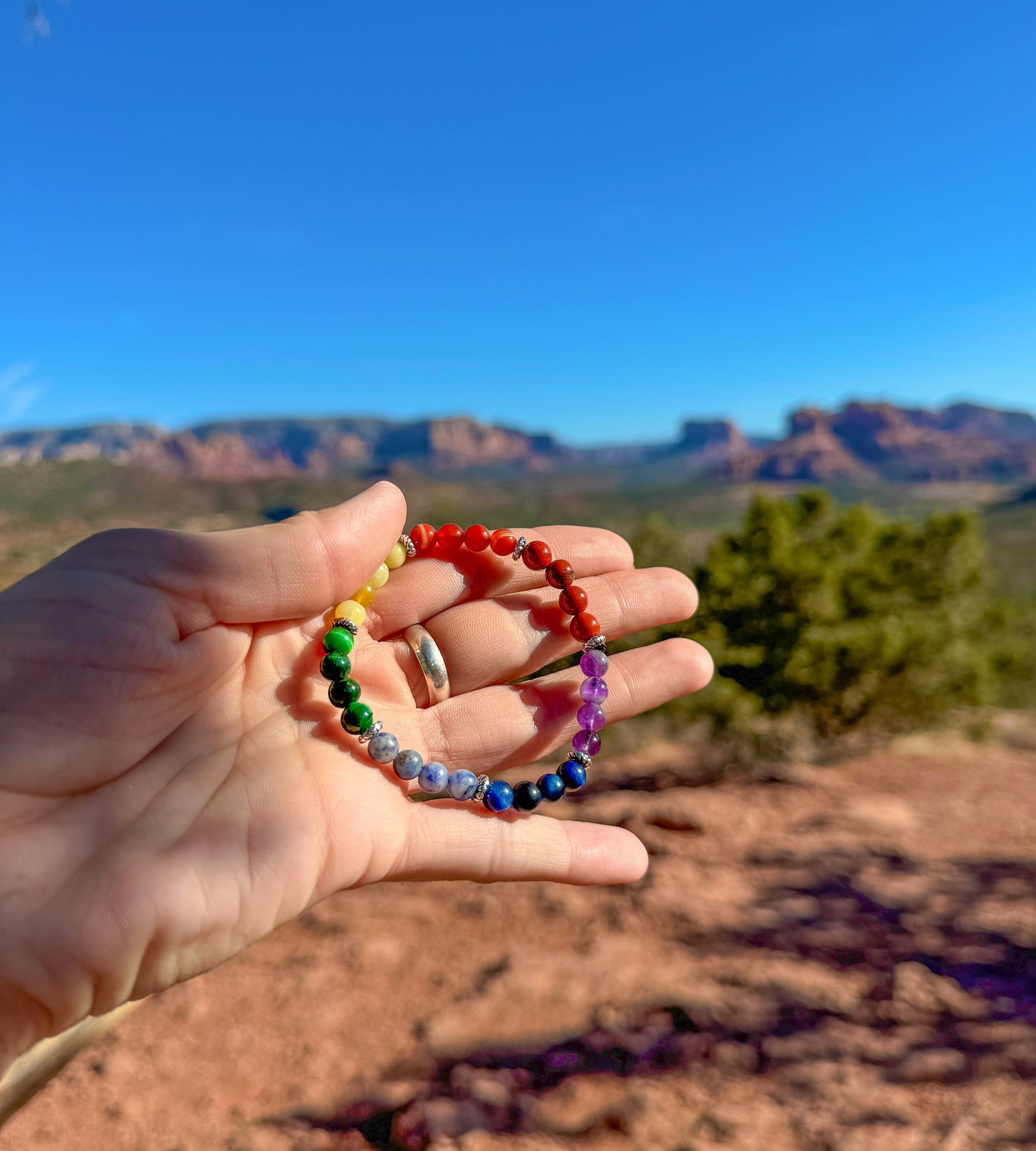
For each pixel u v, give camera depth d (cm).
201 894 15
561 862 19
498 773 21
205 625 18
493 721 21
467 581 23
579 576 23
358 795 18
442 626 22
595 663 22
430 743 21
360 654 21
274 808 17
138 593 16
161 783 16
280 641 19
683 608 23
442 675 21
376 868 18
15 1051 15
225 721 18
